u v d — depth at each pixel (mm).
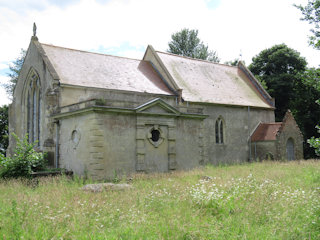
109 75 26750
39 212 9008
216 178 15820
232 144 31875
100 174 18156
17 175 18016
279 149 31703
